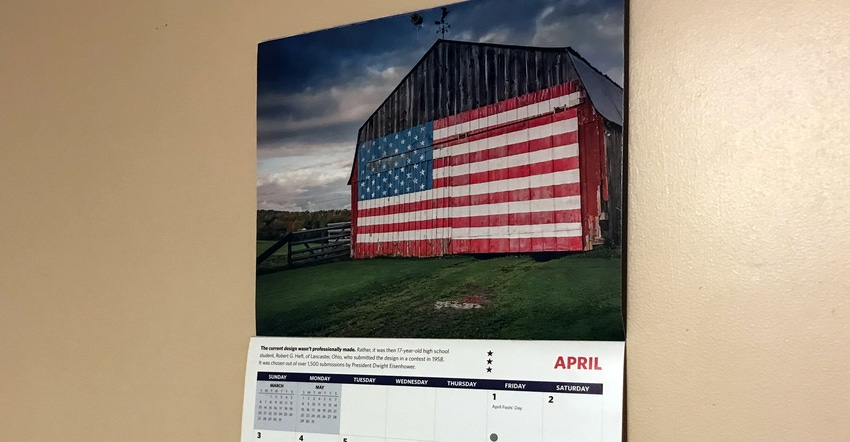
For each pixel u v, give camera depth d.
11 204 1.03
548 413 0.68
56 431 0.95
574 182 0.69
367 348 0.78
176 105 0.94
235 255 0.87
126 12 1.00
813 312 0.60
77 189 0.99
